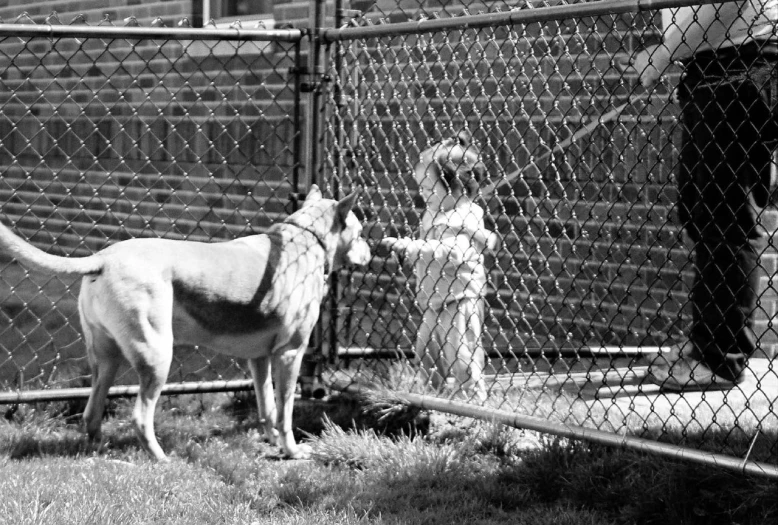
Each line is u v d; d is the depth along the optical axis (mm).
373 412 5242
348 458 4703
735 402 5418
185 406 5520
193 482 4270
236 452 4766
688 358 5762
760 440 4453
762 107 5348
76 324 7539
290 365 4902
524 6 5688
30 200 11148
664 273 6727
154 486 4141
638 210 6836
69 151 10602
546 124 5008
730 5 5164
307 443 5035
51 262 4379
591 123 6871
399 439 4930
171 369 6375
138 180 9859
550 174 7129
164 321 4562
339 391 5449
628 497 4062
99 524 3668
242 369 6301
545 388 5070
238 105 8844
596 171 6996
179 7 9367
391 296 7711
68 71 10586
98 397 4762
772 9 5141
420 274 5672
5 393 5035
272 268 4867
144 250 4586
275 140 8453
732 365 5637
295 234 5039
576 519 3914
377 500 4125
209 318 4719
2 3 11625
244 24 8969
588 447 4504
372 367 5660
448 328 5520
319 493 4207
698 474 4051
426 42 7434
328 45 5543
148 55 9703
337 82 5602
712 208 5543
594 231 7031
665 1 4195
